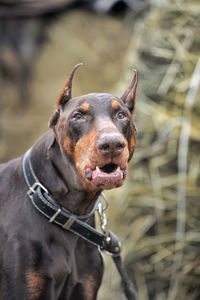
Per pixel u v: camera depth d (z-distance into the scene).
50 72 11.84
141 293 6.50
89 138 3.88
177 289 6.25
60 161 4.22
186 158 6.23
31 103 11.91
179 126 6.38
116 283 6.71
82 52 11.64
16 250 4.04
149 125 6.61
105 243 4.59
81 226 4.29
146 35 7.21
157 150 6.51
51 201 4.23
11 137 11.80
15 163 4.58
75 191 4.21
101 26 11.59
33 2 11.39
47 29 11.87
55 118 4.29
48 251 4.13
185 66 6.58
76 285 4.30
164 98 6.66
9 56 11.84
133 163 6.63
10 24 11.81
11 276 4.01
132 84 4.43
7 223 4.16
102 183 3.81
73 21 11.72
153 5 7.41
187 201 6.25
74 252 4.31
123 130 4.09
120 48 11.41
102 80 11.50
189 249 6.22
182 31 6.80
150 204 6.44
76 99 4.18
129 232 6.61
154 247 6.46
